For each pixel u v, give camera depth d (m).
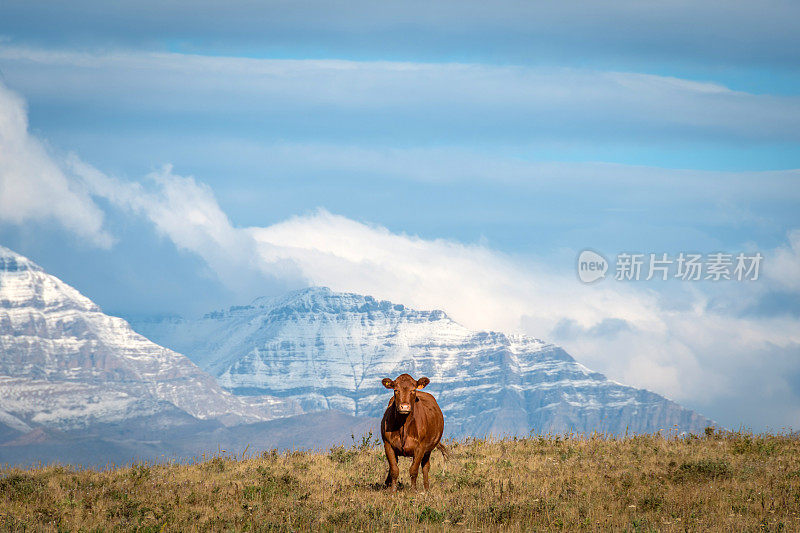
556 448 23.53
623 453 22.31
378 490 18.47
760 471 19.08
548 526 14.82
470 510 15.88
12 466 21.69
